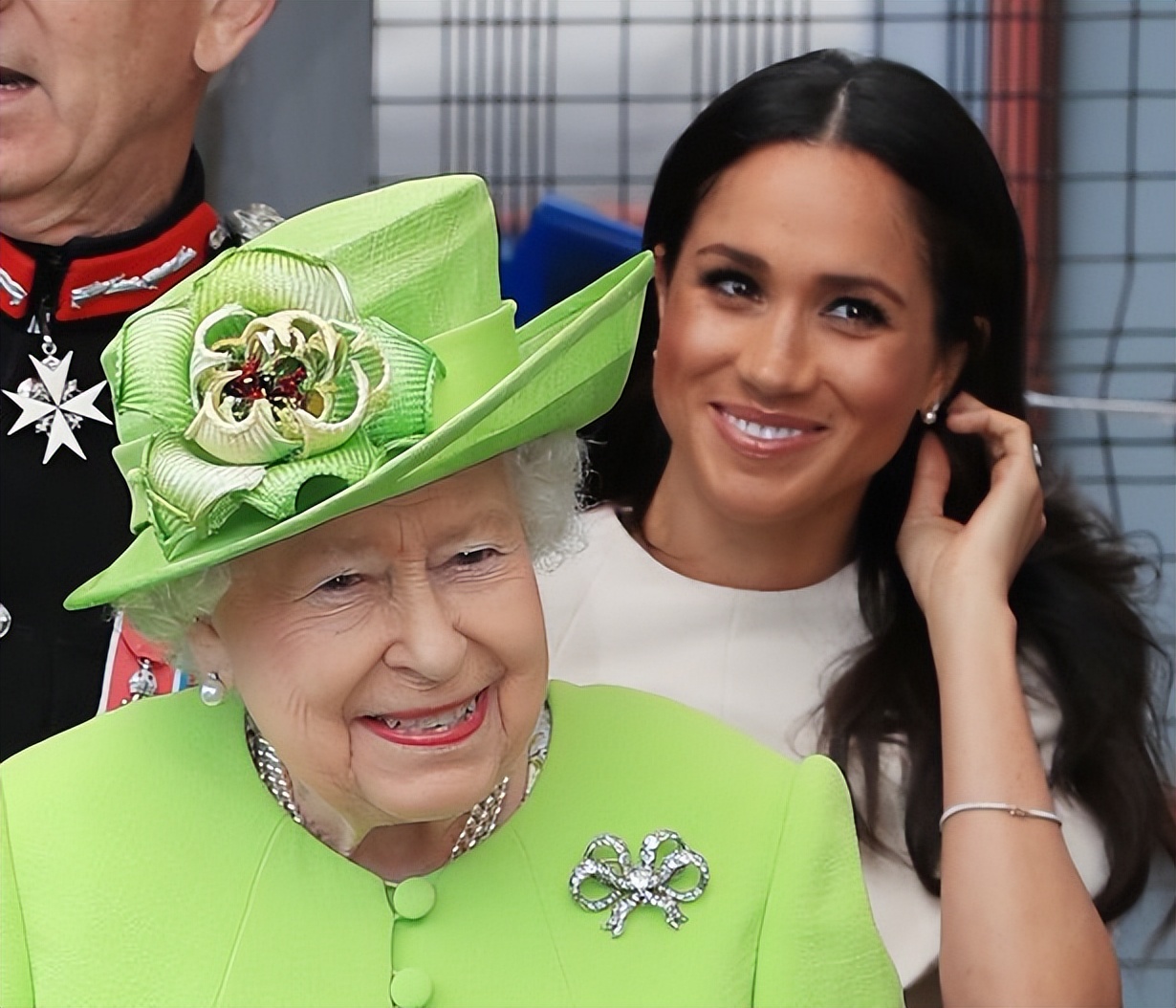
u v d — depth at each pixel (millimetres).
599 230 9516
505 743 5473
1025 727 7902
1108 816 8844
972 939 7461
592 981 5598
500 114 11773
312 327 5102
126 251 8555
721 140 7926
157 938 5539
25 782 5879
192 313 5172
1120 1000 7570
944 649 8156
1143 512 12688
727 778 6020
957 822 7723
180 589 5418
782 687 8477
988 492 8898
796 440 7895
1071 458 12141
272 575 5324
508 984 5598
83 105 8195
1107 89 11992
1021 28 11867
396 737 5355
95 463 8523
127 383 5199
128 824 5730
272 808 5781
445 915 5699
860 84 7883
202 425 5062
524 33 11820
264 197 10500
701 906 5707
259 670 5387
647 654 8508
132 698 8070
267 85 10438
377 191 5523
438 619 5242
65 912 5590
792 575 8641
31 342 8539
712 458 8023
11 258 8484
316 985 5516
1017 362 8672
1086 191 12125
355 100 10609
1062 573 9211
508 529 5473
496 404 5078
